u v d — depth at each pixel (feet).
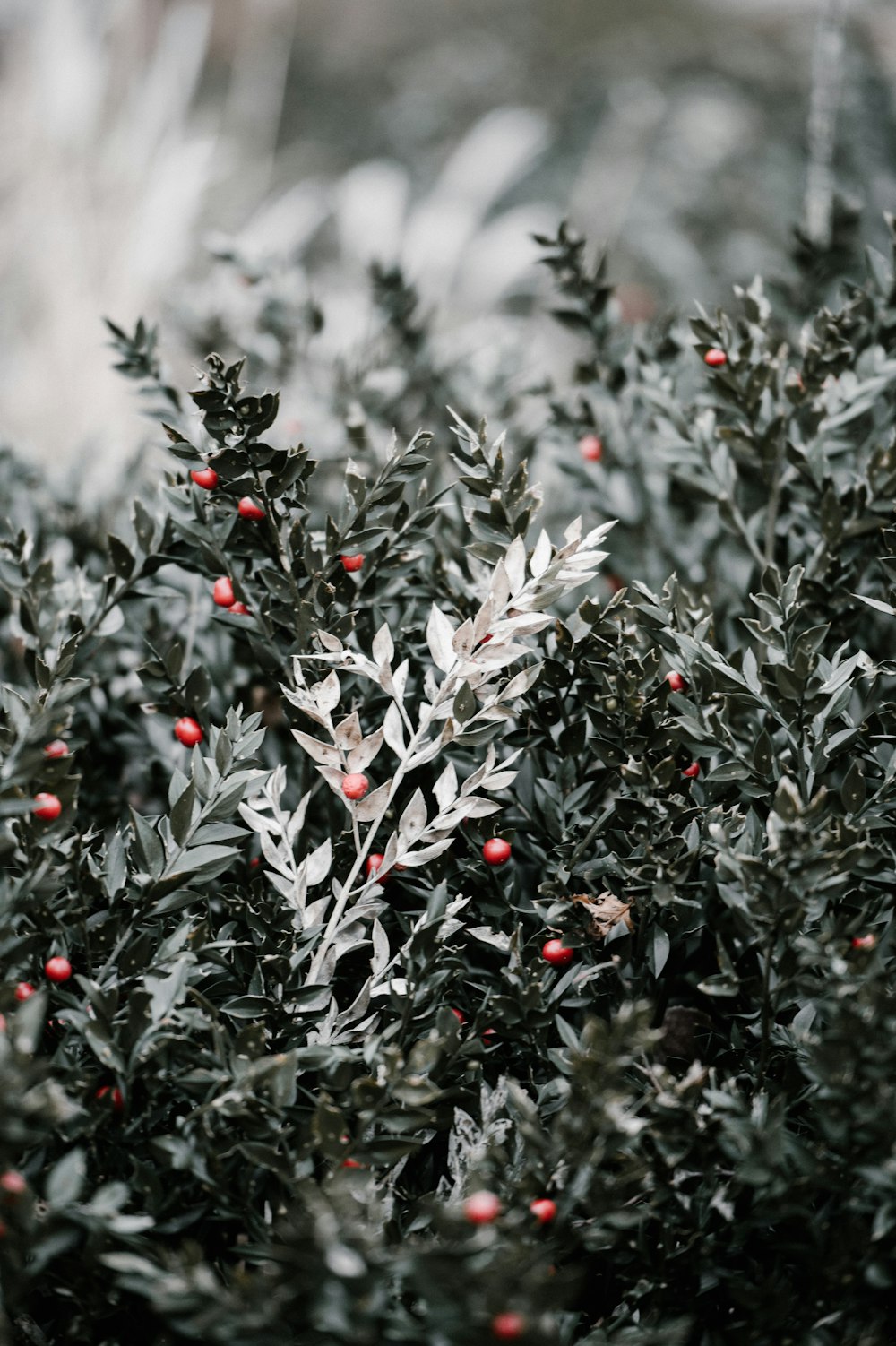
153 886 2.81
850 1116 2.64
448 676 2.82
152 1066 2.71
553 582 2.79
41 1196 2.69
